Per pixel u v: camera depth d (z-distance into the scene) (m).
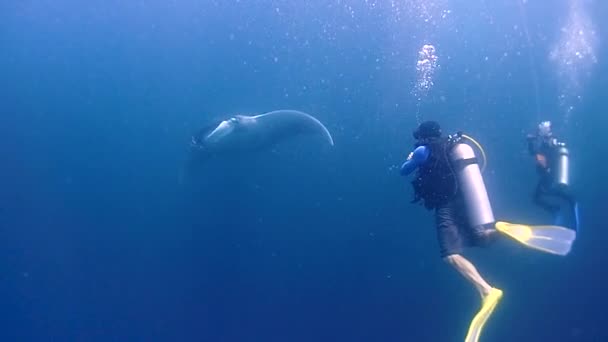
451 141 4.06
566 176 5.57
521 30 18.06
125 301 12.28
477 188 3.87
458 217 3.96
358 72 20.55
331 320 9.73
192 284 11.99
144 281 12.71
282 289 10.98
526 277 9.01
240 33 27.95
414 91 18.72
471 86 18.80
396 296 9.87
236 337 10.09
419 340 8.74
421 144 4.14
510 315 8.39
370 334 9.15
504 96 18.50
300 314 10.18
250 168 12.73
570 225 5.68
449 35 19.50
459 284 9.40
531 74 17.77
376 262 10.77
